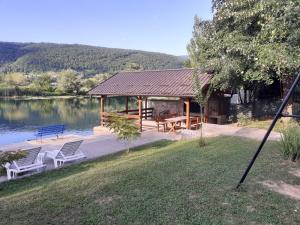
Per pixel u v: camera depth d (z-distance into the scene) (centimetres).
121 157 1043
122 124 1180
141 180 627
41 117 3394
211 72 1719
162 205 496
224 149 935
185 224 432
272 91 1919
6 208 498
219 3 1733
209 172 674
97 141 1452
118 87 1991
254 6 1388
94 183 615
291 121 1408
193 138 1316
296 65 1169
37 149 945
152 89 1780
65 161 1040
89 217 455
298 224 433
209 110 1858
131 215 461
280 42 1261
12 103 5553
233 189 564
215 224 431
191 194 543
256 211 474
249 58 1382
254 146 962
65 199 529
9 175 884
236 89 1867
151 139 1465
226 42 1495
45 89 7112
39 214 470
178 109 2100
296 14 1096
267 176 643
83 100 6147
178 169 707
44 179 816
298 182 610
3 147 1404
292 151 762
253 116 1881
